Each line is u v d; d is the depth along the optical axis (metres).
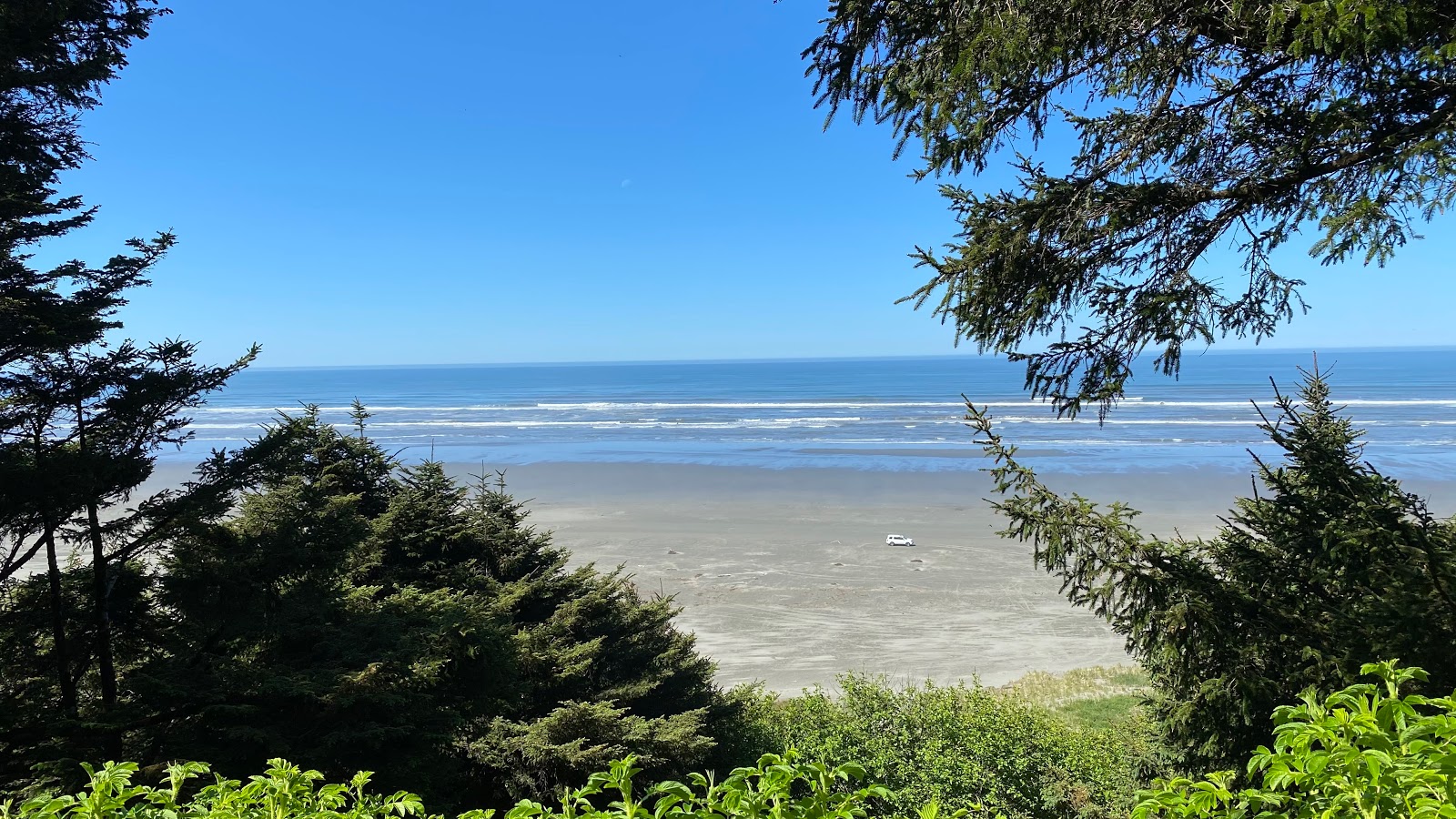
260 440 9.12
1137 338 4.13
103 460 7.67
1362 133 3.39
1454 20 2.78
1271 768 2.11
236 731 6.96
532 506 34.44
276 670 7.76
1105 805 10.89
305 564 8.76
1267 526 6.11
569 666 11.03
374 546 11.81
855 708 13.05
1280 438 5.91
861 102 4.45
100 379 8.04
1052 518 5.77
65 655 7.76
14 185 7.12
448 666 9.15
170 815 2.51
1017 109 4.06
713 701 13.29
